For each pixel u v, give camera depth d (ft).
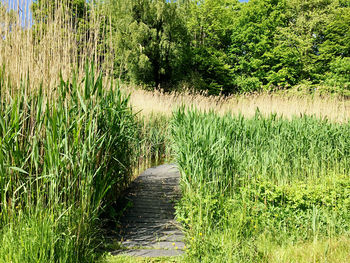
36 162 8.40
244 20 76.13
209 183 12.94
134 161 22.81
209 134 14.78
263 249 8.95
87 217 8.94
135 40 62.95
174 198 16.03
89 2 10.89
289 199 11.96
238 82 74.13
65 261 7.36
